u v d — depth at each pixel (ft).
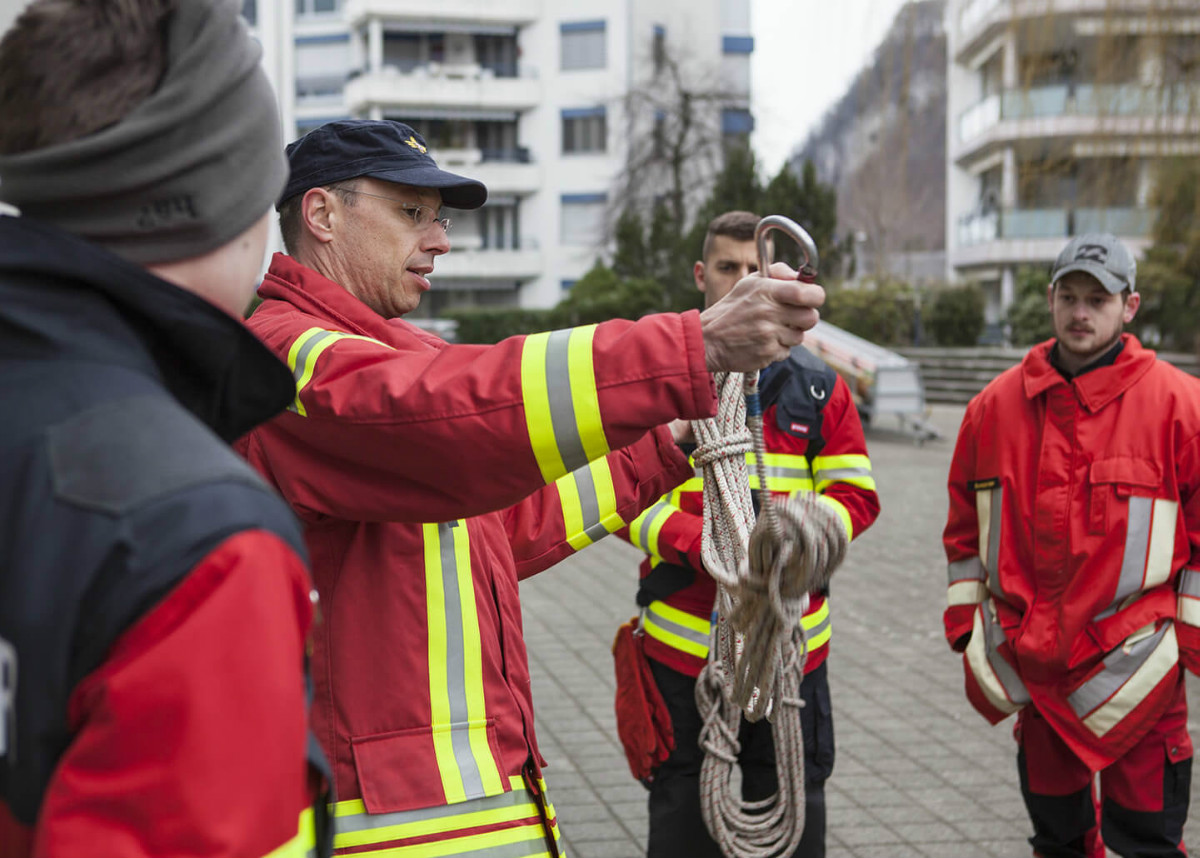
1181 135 40.14
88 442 3.09
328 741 6.05
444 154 138.41
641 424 5.08
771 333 5.06
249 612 2.99
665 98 126.82
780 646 5.52
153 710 2.85
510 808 6.30
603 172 139.64
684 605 10.38
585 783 14.98
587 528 7.45
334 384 5.46
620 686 10.91
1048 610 11.12
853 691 18.72
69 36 3.37
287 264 6.74
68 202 3.43
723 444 7.25
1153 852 11.09
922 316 92.48
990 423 11.69
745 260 11.39
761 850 9.07
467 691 6.29
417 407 5.19
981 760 15.75
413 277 7.05
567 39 139.33
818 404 10.50
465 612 6.35
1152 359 11.21
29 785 3.01
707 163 123.13
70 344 3.26
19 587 2.97
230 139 3.57
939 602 24.80
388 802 5.99
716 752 9.18
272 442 5.81
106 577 2.94
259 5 89.40
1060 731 11.12
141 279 3.39
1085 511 10.99
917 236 118.83
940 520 35.01
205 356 3.58
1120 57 39.52
